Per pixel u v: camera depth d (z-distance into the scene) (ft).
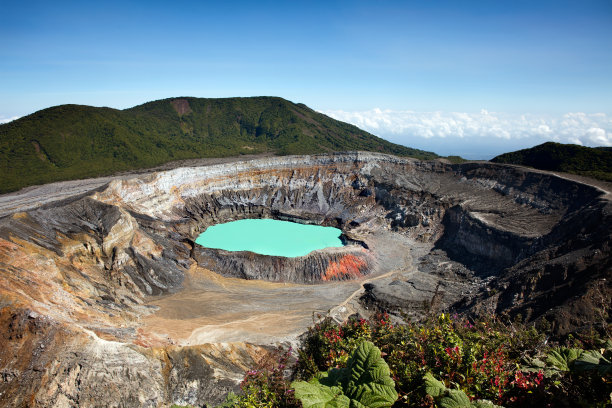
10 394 87.81
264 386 36.68
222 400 92.02
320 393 22.24
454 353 31.32
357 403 21.57
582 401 25.68
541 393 27.53
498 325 45.80
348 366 25.14
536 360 32.37
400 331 39.93
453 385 29.76
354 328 46.03
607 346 31.30
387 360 34.91
